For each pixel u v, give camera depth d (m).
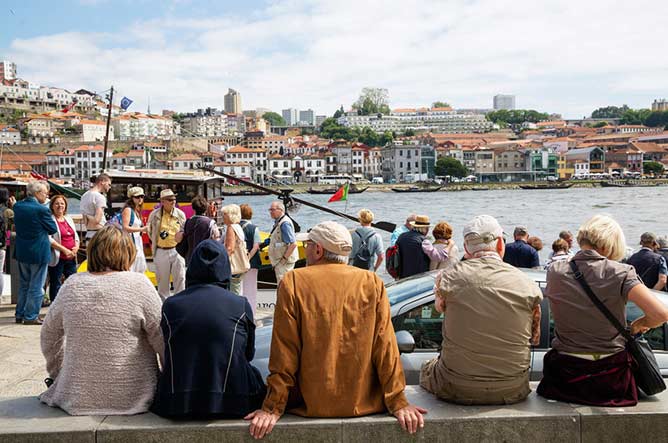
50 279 10.45
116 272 4.42
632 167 199.50
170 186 13.95
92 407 4.28
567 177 196.38
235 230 9.22
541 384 4.61
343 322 4.18
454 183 178.50
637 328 4.28
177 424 4.14
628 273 4.22
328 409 4.14
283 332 4.18
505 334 4.30
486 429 4.18
